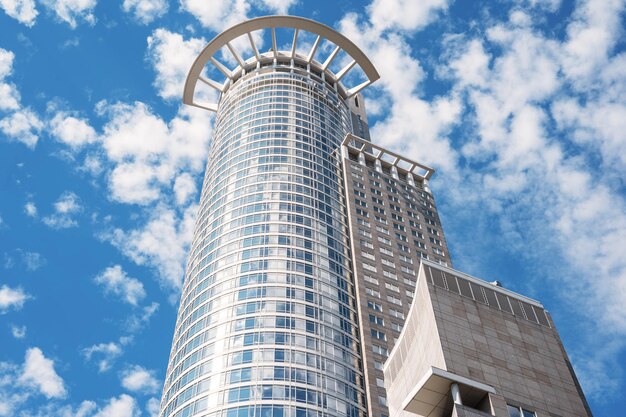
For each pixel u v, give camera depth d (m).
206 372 90.56
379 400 92.69
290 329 95.94
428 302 63.50
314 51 162.12
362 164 142.00
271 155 131.38
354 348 99.88
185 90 161.75
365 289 110.31
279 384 87.75
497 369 58.56
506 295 68.56
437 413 55.84
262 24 155.00
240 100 150.88
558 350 64.50
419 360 63.28
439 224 138.75
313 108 149.00
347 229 123.62
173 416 88.25
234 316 97.75
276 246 109.75
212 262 109.56
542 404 57.19
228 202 121.25
